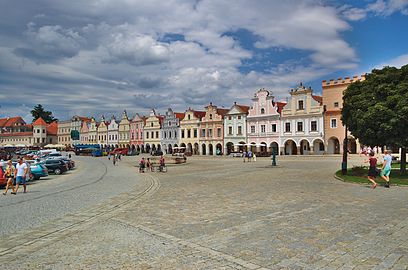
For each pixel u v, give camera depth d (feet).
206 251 26.45
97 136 435.53
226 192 59.31
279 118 238.07
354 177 77.77
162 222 36.88
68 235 32.35
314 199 49.57
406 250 25.82
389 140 75.82
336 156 192.03
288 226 33.60
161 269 22.84
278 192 57.62
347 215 38.14
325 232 31.12
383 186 64.34
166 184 76.02
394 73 80.07
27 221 38.88
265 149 247.50
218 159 210.79
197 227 34.17
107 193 62.44
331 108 211.61
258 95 251.80
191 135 304.30
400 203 45.78
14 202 54.54
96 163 195.00
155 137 346.33
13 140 511.40
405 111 71.46
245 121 260.21
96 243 29.37
